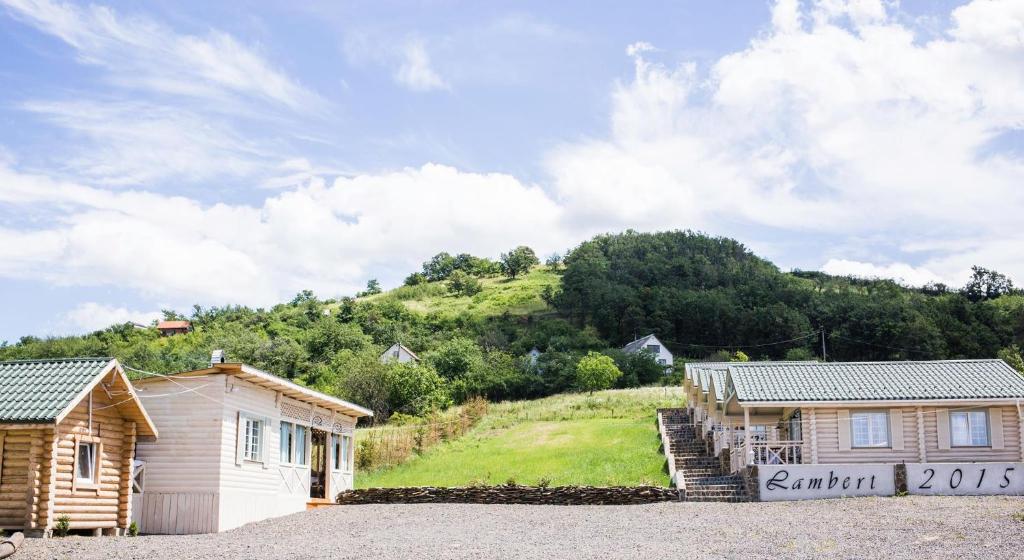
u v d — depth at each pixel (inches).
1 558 595.5
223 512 868.0
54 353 3186.5
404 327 4146.2
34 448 695.7
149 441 883.4
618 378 2871.6
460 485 1290.6
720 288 4790.8
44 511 692.1
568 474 1321.4
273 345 3166.8
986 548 625.9
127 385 775.1
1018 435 1091.9
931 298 4490.7
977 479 1007.6
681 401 2052.2
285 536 797.9
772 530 751.7
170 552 657.6
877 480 1018.7
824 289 4963.1
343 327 3479.3
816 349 3993.6
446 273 6825.8
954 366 1165.1
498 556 642.2
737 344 4138.8
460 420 1850.4
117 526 786.2
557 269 6525.6
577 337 3978.8
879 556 609.0
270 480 984.9
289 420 1050.7
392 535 786.2
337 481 1195.9
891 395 1089.4
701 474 1245.1
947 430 1097.4
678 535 742.5
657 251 6053.2
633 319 4284.0
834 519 813.9
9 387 732.7
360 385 2101.4
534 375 2812.5
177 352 3078.2
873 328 3880.4
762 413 1236.5
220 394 887.7
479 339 3905.0
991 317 3880.4
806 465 1030.4
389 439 1562.5
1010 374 1130.7
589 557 632.4
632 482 1226.0
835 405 1087.6
